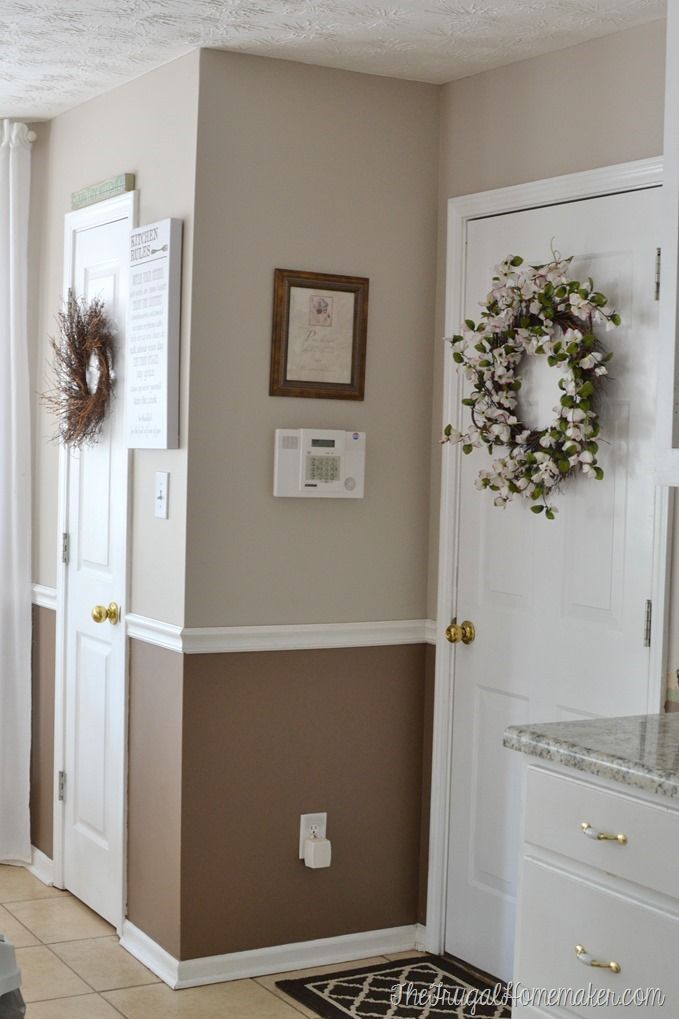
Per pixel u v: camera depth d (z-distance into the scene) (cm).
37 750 455
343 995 353
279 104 362
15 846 457
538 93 351
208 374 355
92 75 384
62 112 434
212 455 356
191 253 352
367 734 384
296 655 371
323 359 371
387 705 387
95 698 409
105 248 405
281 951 371
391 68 369
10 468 449
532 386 346
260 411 363
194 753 356
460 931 380
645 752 238
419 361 389
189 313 352
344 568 379
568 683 341
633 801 231
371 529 383
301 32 336
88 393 405
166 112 367
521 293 333
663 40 314
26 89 402
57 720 435
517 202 356
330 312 371
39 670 455
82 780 418
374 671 385
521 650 357
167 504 363
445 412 383
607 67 330
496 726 367
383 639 385
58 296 441
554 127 346
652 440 315
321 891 378
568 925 246
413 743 393
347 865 383
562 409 325
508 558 362
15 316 445
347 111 372
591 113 334
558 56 345
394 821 390
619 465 324
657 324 313
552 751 247
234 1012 341
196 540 354
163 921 365
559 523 343
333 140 370
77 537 425
